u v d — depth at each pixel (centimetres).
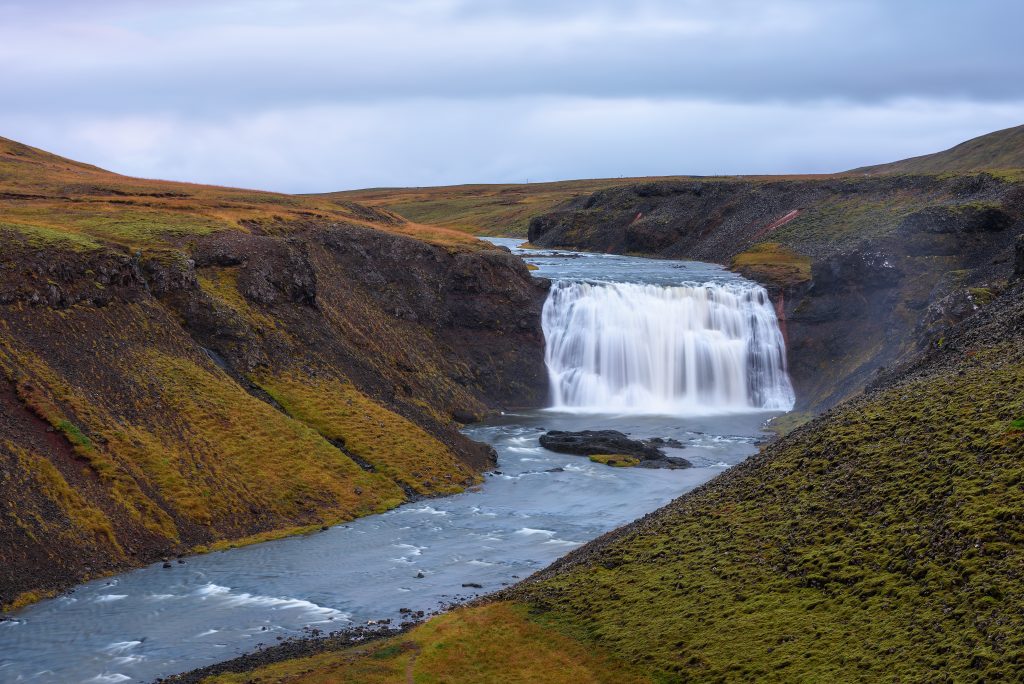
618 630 4769
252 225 12538
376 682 4491
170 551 6612
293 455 8081
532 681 4416
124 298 8788
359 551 6812
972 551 4109
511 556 6694
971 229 13625
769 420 11950
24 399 6988
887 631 3966
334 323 11088
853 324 13375
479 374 12800
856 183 19025
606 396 13400
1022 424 4828
